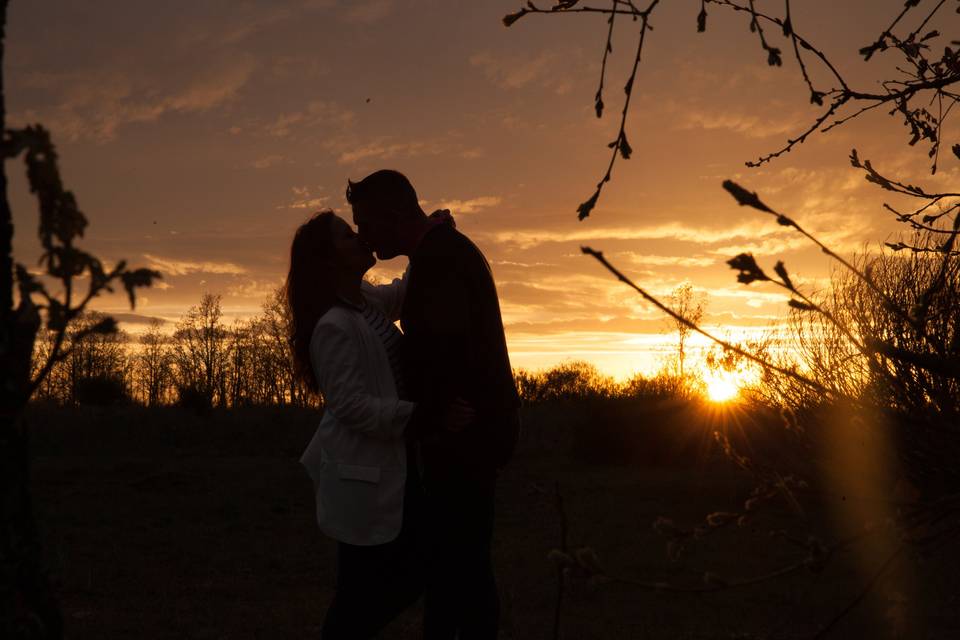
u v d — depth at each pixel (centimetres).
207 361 5481
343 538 306
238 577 855
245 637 607
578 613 672
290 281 331
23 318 118
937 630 560
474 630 315
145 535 1111
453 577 312
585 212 142
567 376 4050
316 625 644
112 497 1488
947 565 678
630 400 2114
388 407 298
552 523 1238
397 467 309
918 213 249
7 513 123
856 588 707
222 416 3077
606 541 1051
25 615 124
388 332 324
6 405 120
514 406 321
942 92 240
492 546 1038
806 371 603
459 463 309
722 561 855
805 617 633
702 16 152
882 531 135
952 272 169
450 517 311
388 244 321
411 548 315
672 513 1327
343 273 324
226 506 1369
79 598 738
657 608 680
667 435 1986
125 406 3275
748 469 167
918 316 128
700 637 582
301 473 1895
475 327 310
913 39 232
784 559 835
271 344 5059
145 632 619
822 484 159
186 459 2255
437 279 308
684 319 110
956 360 123
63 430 2673
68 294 109
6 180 120
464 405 300
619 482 1714
